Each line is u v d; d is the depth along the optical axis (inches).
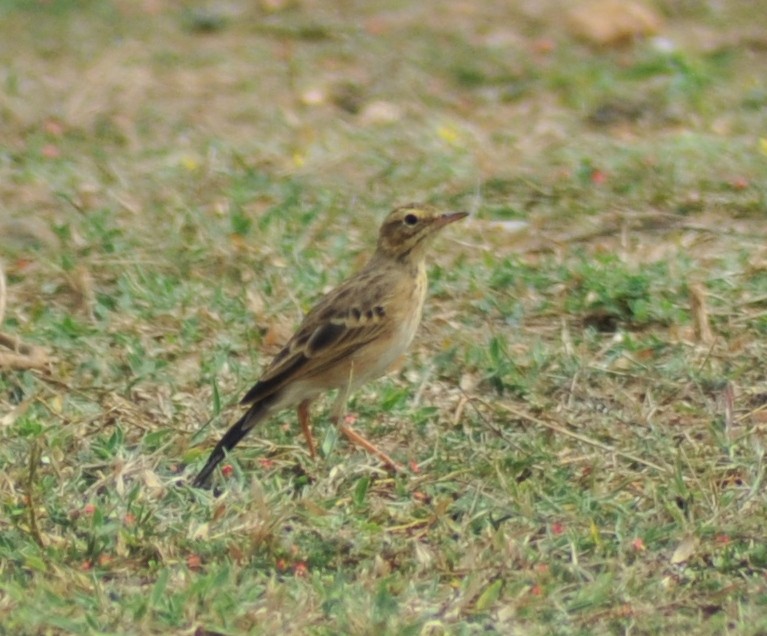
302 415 442.6
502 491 413.4
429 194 662.5
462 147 727.7
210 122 781.3
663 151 706.8
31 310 550.0
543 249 604.7
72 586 363.6
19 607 351.6
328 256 589.3
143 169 703.1
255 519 392.5
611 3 930.1
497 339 494.3
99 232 607.8
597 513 400.5
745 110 794.2
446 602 358.9
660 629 345.1
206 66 868.6
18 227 617.9
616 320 534.0
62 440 439.5
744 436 441.1
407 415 463.5
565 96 821.9
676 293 546.0
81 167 708.7
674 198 647.8
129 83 825.5
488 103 819.4
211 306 545.3
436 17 954.1
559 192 661.3
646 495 410.9
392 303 449.7
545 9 957.8
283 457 444.1
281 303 545.3
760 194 649.6
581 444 445.4
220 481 425.1
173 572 372.8
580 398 477.7
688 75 822.5
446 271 571.2
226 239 603.2
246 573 370.9
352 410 471.8
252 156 717.9
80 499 411.8
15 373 492.4
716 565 374.6
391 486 426.6
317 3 996.6
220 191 671.1
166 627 343.6
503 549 377.1
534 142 750.5
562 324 525.7
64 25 957.2
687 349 505.4
